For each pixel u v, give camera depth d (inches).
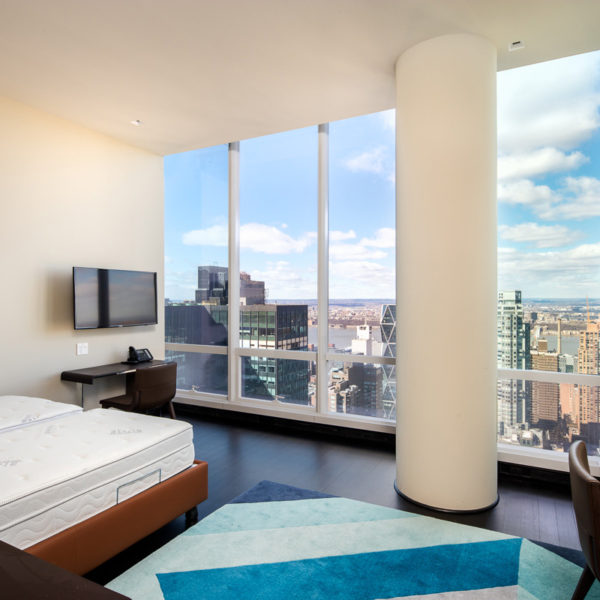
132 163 173.0
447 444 104.2
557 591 75.4
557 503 110.2
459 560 84.5
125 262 169.9
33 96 131.8
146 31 100.0
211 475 126.9
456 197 103.3
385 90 128.8
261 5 91.0
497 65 116.9
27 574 43.8
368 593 74.9
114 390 166.2
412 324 109.2
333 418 164.4
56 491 71.8
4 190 132.0
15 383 135.3
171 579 78.0
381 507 106.6
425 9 92.8
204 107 139.1
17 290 135.4
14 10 92.2
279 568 81.6
